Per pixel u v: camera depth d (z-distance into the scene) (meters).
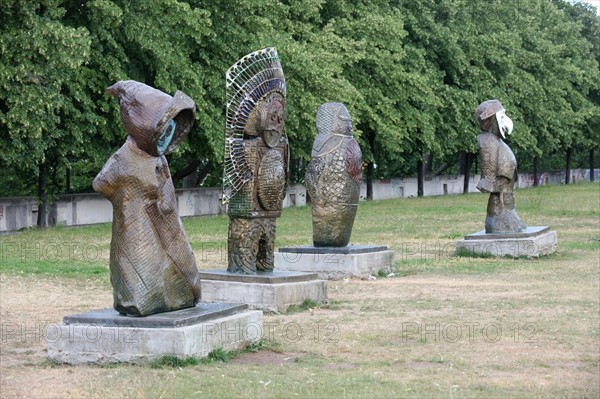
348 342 13.07
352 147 20.64
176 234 12.05
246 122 16.16
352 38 46.50
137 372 10.84
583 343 13.09
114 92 12.02
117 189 11.70
